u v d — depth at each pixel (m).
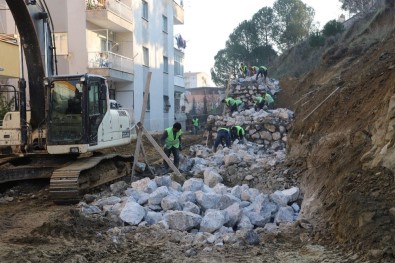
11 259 6.25
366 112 9.59
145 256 6.38
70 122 11.07
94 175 11.38
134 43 28.05
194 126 35.03
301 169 10.55
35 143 11.41
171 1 36.50
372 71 12.57
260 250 6.46
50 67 11.66
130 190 9.97
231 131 17.61
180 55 42.03
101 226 7.98
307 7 50.72
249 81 28.84
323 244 6.45
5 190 11.39
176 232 7.40
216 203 8.59
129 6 27.33
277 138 18.53
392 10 23.11
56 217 8.76
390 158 6.95
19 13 10.06
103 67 23.62
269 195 8.93
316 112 13.91
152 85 31.81
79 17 23.41
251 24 51.34
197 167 13.09
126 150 21.08
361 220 5.97
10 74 18.31
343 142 9.34
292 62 39.16
